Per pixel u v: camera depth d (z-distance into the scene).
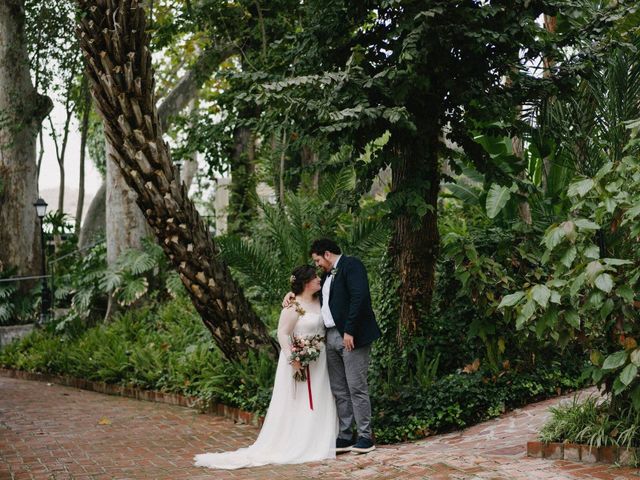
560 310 5.57
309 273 6.73
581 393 8.05
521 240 8.58
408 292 8.22
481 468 5.39
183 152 14.74
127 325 14.03
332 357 6.71
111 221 15.51
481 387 7.63
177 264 8.80
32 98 19.56
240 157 16.27
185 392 10.04
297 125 7.55
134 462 6.56
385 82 7.25
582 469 5.23
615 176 5.51
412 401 7.39
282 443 6.55
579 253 5.42
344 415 6.71
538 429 6.73
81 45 8.08
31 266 19.86
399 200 7.26
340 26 7.78
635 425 5.33
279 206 11.75
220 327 9.13
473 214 12.45
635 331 5.54
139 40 8.13
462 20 6.95
